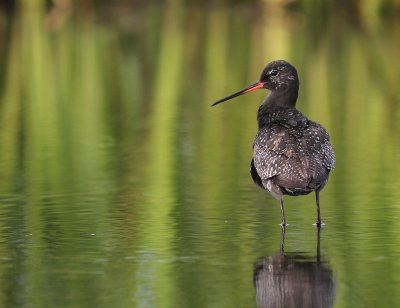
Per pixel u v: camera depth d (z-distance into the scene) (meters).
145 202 14.13
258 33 36.16
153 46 33.25
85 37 35.75
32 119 22.00
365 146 18.42
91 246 11.74
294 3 41.25
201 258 11.18
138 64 29.77
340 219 12.96
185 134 19.95
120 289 10.02
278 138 12.48
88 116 22.38
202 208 13.70
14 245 11.84
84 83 26.84
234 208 13.67
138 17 41.66
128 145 18.97
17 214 13.47
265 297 9.70
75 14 42.69
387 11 40.34
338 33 36.09
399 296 9.70
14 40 34.91
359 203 13.86
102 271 10.68
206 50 32.19
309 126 12.78
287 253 11.35
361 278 10.30
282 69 14.20
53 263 11.02
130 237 12.14
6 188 15.27
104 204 14.02
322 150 12.36
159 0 45.91
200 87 26.09
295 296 9.76
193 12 43.22
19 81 27.16
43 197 14.55
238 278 10.40
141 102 24.16
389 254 11.24
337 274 10.48
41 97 24.91
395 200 14.00
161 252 11.45
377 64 28.91
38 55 31.52
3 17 41.47
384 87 25.22
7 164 17.31
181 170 16.53
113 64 29.78
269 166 12.27
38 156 18.03
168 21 40.12
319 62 29.34
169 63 29.81
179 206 13.85
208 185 15.29
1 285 10.21
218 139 19.41
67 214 13.44
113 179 15.88
